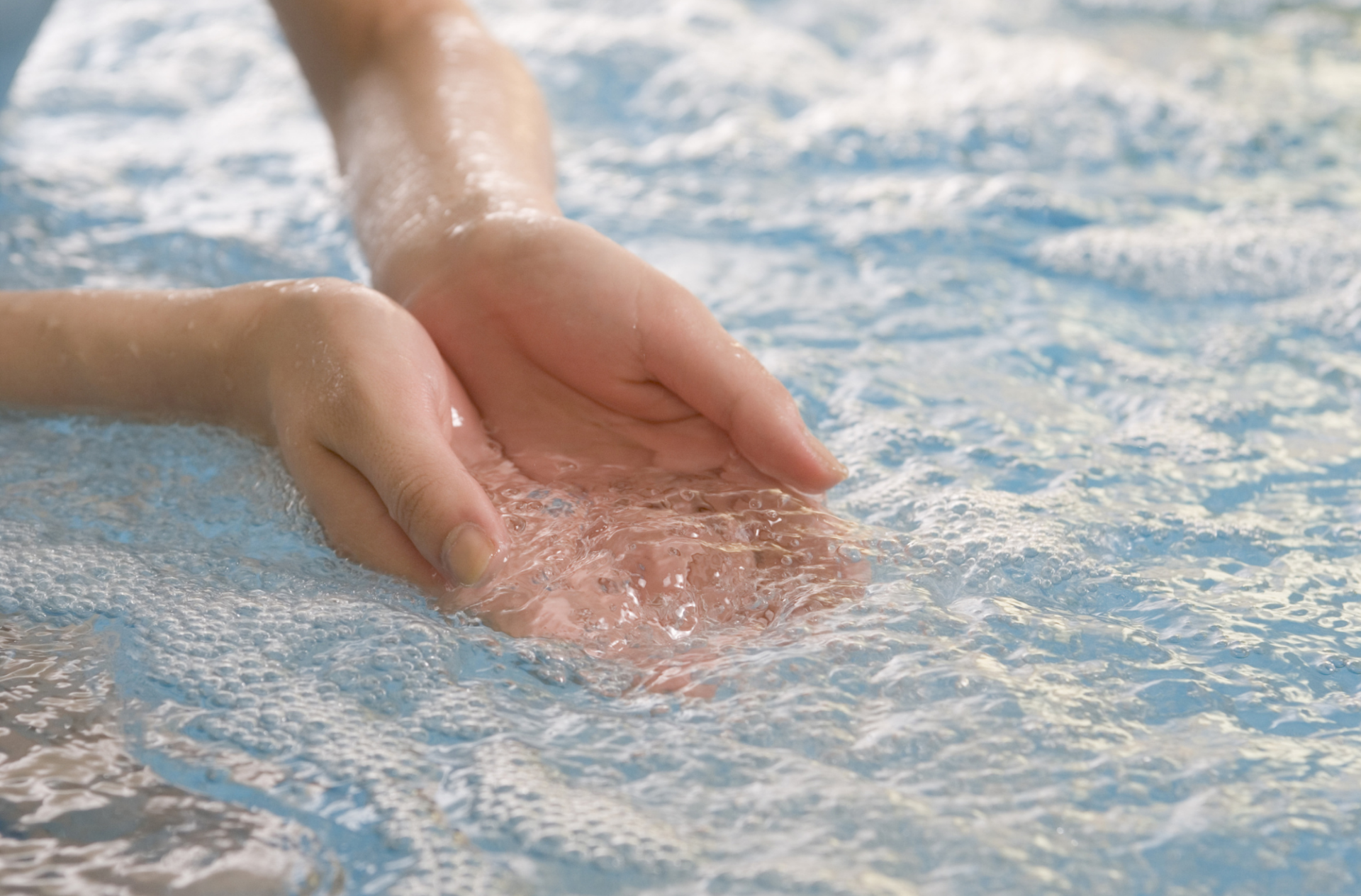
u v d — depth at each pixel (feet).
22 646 2.77
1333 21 5.08
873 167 3.80
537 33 4.60
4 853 2.60
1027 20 5.21
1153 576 2.88
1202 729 2.71
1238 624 2.82
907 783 2.66
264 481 2.99
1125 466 3.04
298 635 2.79
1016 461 3.04
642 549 2.88
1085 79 4.18
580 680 2.75
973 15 5.19
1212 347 3.28
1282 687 2.75
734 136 3.86
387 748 2.68
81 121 3.87
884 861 2.60
